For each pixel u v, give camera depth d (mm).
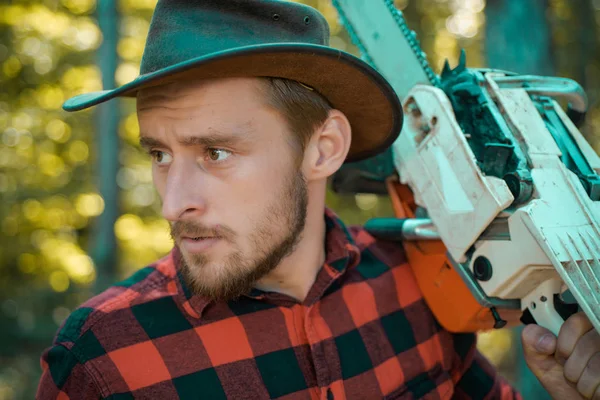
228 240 1015
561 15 4980
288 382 1136
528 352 1116
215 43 978
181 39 982
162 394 1070
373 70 1058
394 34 1322
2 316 5848
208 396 1086
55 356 1078
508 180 1073
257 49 898
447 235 1185
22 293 6359
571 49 4965
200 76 982
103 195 4922
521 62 2986
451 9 6840
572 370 1044
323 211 1255
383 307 1310
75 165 8305
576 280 990
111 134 4938
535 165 1084
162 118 1011
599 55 5023
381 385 1222
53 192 8062
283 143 1065
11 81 8070
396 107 1151
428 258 1325
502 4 3027
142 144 1085
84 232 8406
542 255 1024
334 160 1181
